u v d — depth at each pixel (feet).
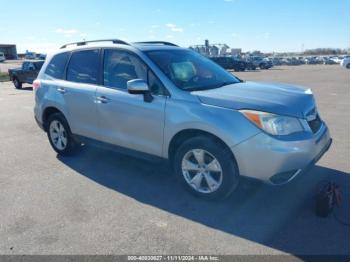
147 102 13.33
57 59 18.08
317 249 9.68
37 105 18.88
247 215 11.71
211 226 11.06
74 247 9.99
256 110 11.13
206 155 12.37
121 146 14.90
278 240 10.16
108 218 11.68
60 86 17.22
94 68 15.80
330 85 58.13
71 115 16.88
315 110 13.04
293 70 127.75
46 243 10.22
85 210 12.28
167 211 12.14
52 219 11.66
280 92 12.91
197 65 15.07
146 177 15.35
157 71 13.32
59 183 14.85
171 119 12.62
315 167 16.01
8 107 38.24
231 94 12.26
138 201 12.97
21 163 17.66
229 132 11.29
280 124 11.09
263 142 10.96
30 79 62.13
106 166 16.84
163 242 10.18
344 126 24.66
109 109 14.75
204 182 12.77
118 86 14.71
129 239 10.36
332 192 11.43
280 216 11.58
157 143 13.44
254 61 146.10
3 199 13.32
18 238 10.52
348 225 10.86
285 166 11.03
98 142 15.96
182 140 13.14
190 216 11.75
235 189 12.42
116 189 14.11
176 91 12.75
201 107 11.98
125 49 14.61
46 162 17.74
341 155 17.75
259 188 13.62
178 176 13.24
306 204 12.32
